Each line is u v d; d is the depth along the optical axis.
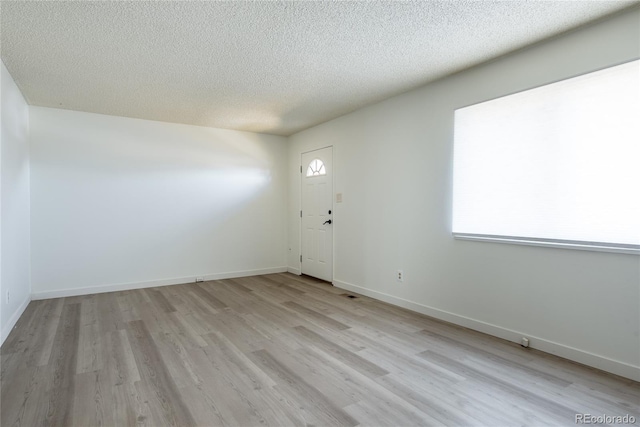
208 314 3.59
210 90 3.64
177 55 2.80
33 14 2.18
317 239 5.30
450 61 2.95
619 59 2.21
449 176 3.31
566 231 2.50
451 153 3.29
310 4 2.10
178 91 3.67
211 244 5.32
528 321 2.73
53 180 4.24
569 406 1.92
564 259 2.52
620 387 2.11
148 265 4.84
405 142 3.76
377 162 4.14
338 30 2.42
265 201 5.81
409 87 3.60
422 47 2.68
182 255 5.09
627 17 2.18
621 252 2.23
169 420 1.79
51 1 2.04
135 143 4.74
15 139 3.39
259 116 4.69
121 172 4.65
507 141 2.84
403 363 2.45
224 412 1.86
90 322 3.33
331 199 4.96
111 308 3.79
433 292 3.49
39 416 1.82
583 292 2.42
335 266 4.89
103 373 2.29
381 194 4.09
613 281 2.28
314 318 3.46
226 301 4.10
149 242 4.85
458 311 3.26
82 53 2.75
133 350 2.67
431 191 3.49
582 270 2.42
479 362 2.46
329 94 3.81
